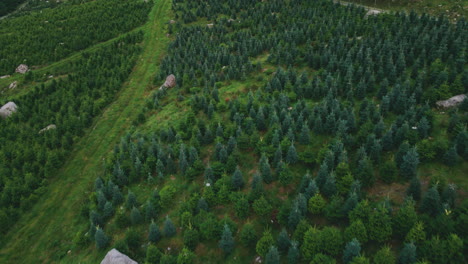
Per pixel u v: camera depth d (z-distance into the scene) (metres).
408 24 65.38
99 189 41.00
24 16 112.38
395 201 31.67
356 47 59.47
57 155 50.00
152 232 32.56
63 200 44.44
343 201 31.38
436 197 27.62
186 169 41.03
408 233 25.72
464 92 44.28
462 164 34.22
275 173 37.59
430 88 45.59
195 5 108.44
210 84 62.72
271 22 85.62
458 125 36.50
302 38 71.31
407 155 33.12
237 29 87.62
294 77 57.06
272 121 44.44
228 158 39.44
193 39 81.69
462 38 55.72
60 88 69.31
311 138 42.69
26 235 39.69
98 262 33.16
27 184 44.72
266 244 28.23
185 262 29.12
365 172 32.69
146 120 57.22
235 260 30.16
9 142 53.28
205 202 34.47
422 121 37.34
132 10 110.62
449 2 79.31
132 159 44.50
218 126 46.34
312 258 26.69
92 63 78.25
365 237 26.67
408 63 54.56
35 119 58.62
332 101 45.97
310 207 30.83
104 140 55.25
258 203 32.06
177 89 64.94
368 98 49.53
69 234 38.78
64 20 104.25
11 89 74.19
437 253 23.48
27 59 82.88
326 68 56.78
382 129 38.88
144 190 41.09
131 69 77.75
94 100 66.62
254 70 65.94
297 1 93.06
